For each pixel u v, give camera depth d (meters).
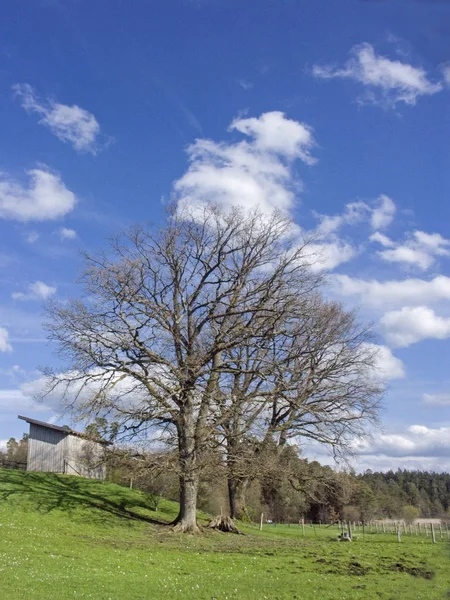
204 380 35.25
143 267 35.41
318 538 41.41
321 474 40.44
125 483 49.62
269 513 70.25
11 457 71.06
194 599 16.80
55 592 16.39
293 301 36.41
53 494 38.00
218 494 54.47
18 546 24.03
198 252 36.72
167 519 38.41
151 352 34.25
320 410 38.38
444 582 19.97
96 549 25.50
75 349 34.34
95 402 32.75
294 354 39.88
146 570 21.39
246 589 18.41
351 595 17.67
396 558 26.69
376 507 62.97
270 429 40.00
